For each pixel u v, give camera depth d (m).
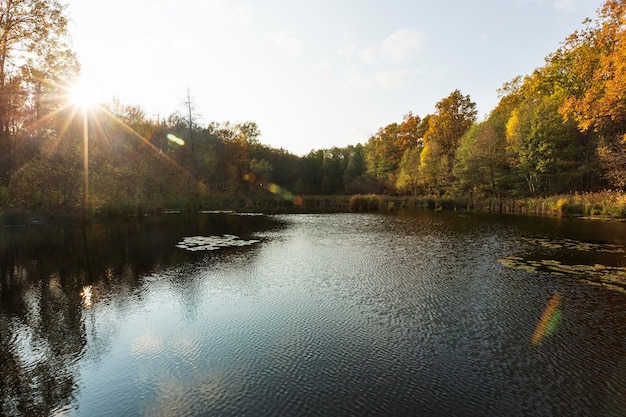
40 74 22.89
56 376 5.46
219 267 12.25
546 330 7.08
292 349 6.29
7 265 12.49
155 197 37.59
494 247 15.55
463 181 42.09
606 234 18.66
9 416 4.53
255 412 4.54
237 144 60.72
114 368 5.68
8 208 22.34
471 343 6.51
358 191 66.12
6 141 23.73
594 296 9.02
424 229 22.05
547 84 38.59
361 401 4.75
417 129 63.41
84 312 8.12
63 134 25.92
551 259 13.10
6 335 6.93
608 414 4.50
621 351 6.16
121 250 15.19
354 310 8.20
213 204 41.34
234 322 7.52
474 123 47.31
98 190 27.48
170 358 5.99
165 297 9.14
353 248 15.67
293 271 11.72
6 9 20.11
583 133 32.78
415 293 9.40
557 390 5.02
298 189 74.12
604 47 26.25
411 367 5.66
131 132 37.72
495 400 4.79
